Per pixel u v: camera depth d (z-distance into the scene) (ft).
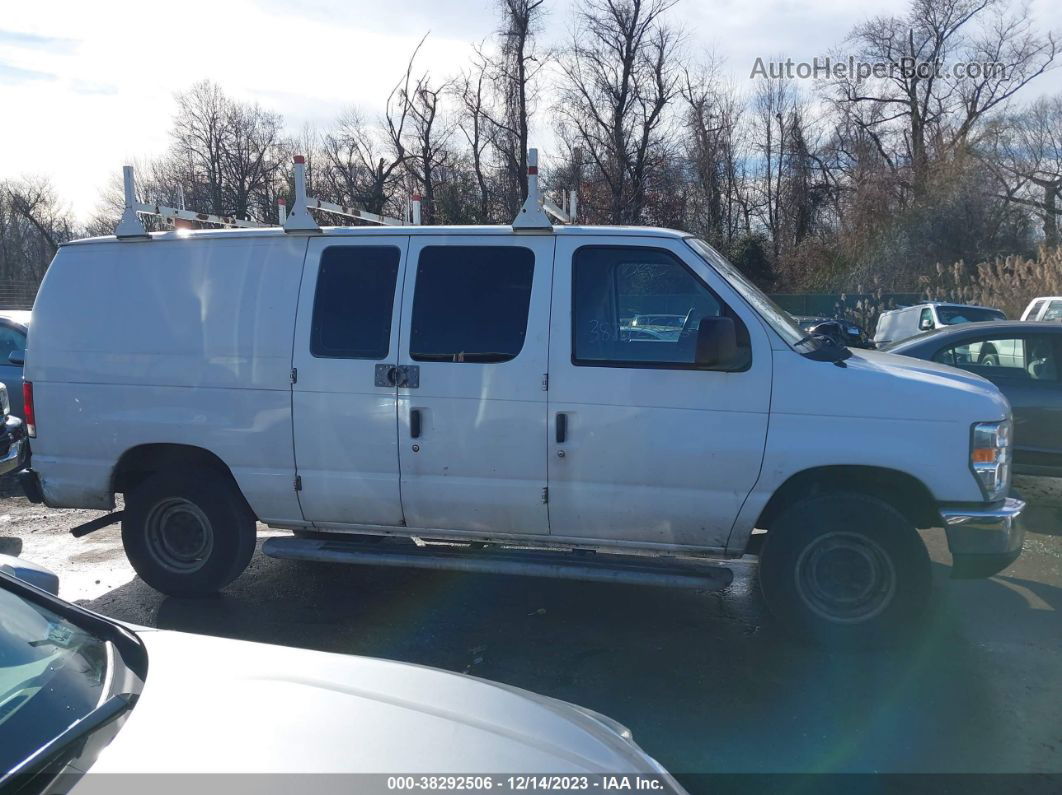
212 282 17.13
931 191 117.08
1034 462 24.70
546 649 15.75
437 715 7.65
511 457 15.70
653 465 15.23
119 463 17.61
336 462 16.51
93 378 17.54
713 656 15.35
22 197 180.86
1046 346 25.36
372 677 8.29
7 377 31.40
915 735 12.51
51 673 7.73
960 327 27.04
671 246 15.55
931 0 126.21
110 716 7.24
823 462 14.71
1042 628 16.61
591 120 122.72
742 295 15.29
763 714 13.16
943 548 22.30
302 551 16.98
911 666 14.84
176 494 17.65
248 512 17.72
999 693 13.83
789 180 144.05
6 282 165.58
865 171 129.70
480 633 16.55
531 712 8.06
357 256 16.57
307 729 7.21
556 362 15.48
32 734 6.96
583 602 18.24
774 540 15.21
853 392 14.71
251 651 8.63
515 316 15.78
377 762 6.86
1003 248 113.39
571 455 15.44
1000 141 118.11
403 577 19.98
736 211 148.87
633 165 124.26
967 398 14.62
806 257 131.23
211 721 7.24
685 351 15.24
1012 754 11.98
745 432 14.93
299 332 16.56
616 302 15.65
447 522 16.30
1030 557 21.22
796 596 15.16
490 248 16.11
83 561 21.33
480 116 119.14
